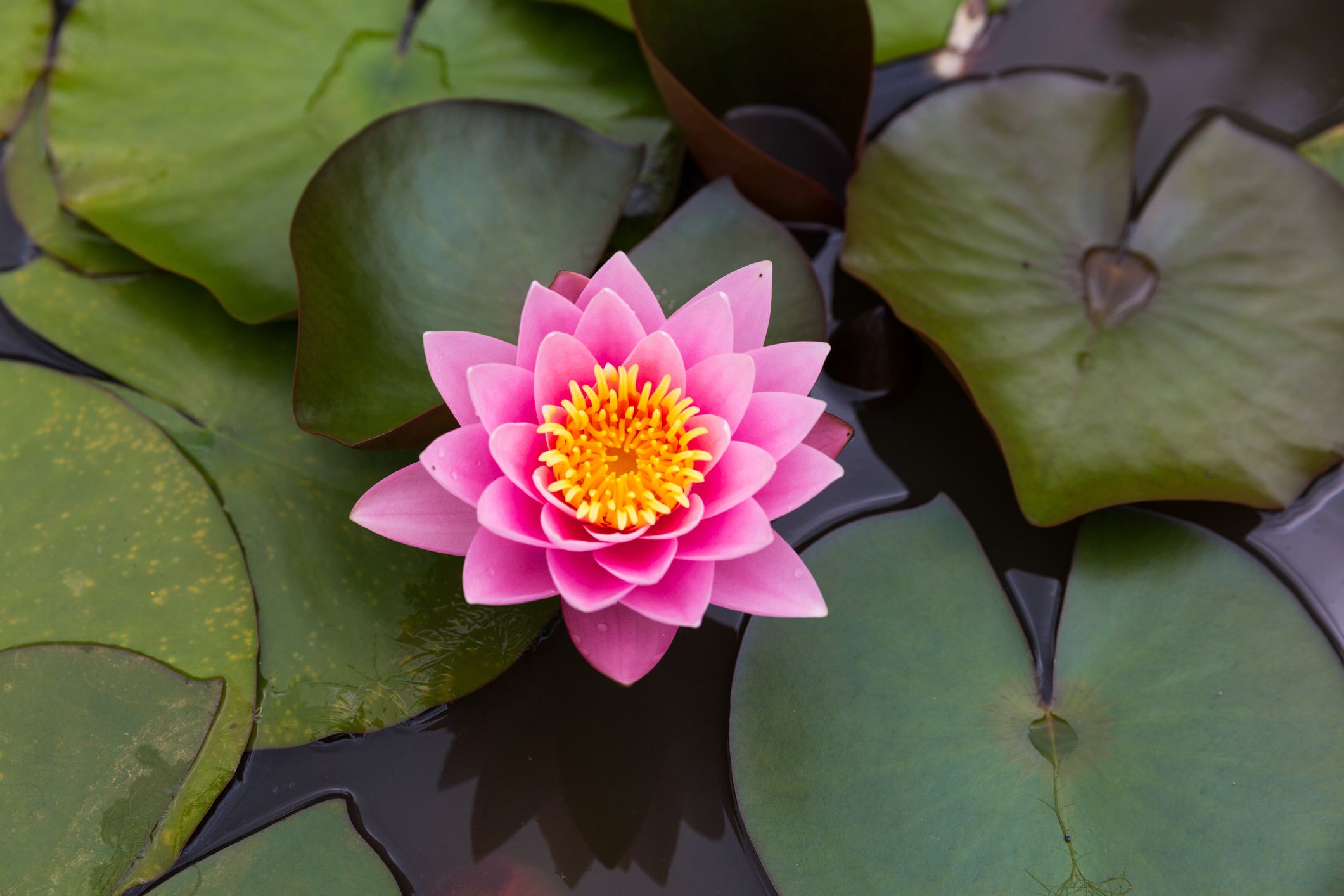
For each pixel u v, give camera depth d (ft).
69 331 2.99
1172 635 2.90
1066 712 2.88
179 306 3.01
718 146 3.00
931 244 3.03
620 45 3.14
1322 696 2.87
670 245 3.00
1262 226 3.04
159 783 2.82
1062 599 2.93
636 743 2.88
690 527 2.75
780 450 2.78
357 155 2.96
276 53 3.09
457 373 2.78
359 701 2.86
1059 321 3.00
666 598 2.75
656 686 2.90
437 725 2.87
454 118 2.99
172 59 3.07
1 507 2.90
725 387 2.79
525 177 3.01
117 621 2.87
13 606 2.87
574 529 2.78
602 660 2.77
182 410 2.97
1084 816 2.84
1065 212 3.05
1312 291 3.01
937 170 3.06
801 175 3.01
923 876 2.82
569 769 2.86
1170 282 3.02
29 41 3.10
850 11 3.02
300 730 2.85
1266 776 2.84
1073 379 2.97
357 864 2.81
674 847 2.84
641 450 2.82
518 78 3.12
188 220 3.02
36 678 2.84
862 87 3.06
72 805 2.81
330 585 2.90
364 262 2.95
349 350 2.92
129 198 3.02
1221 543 2.93
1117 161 3.07
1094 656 2.89
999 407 2.95
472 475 2.76
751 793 2.85
